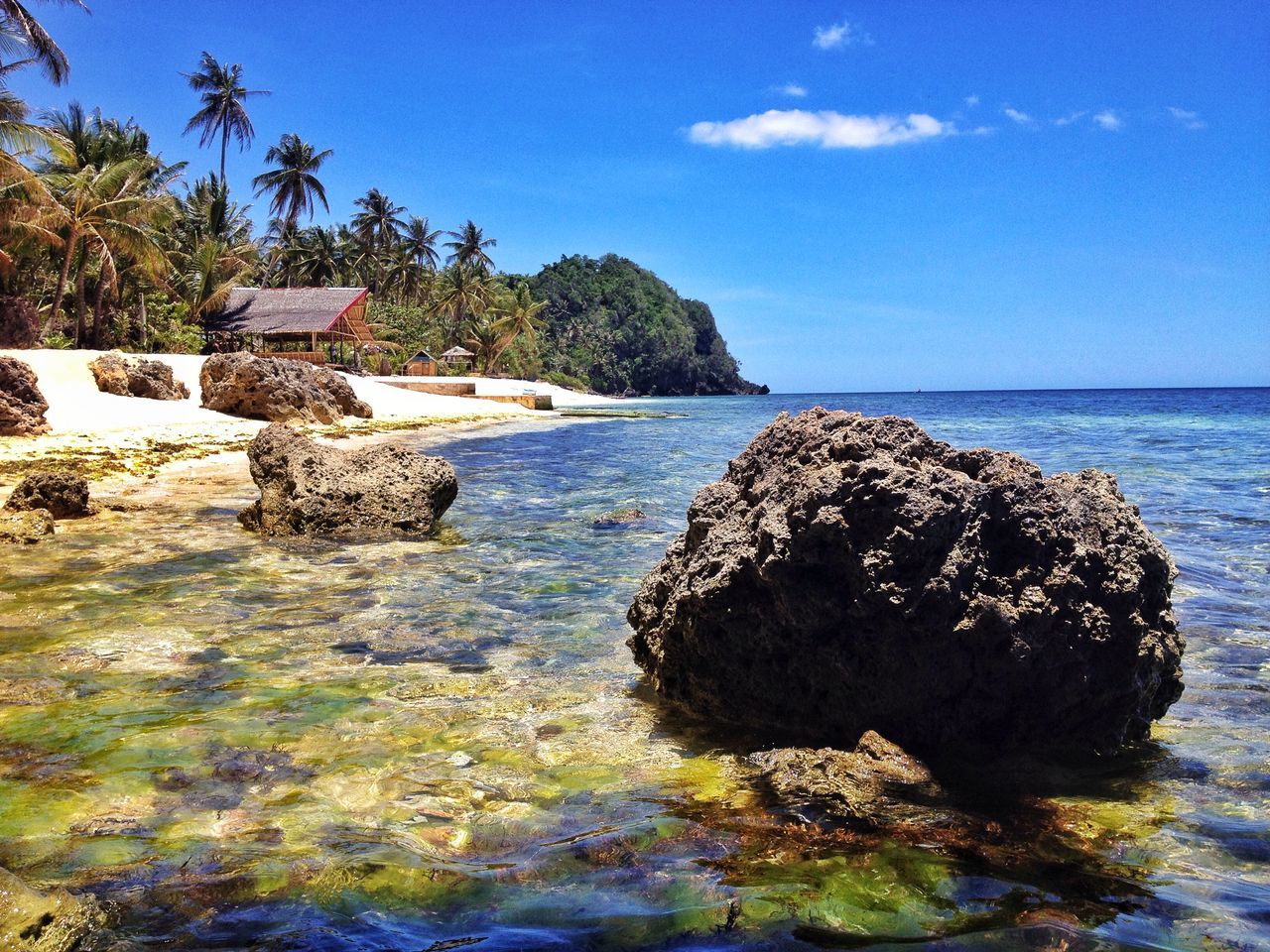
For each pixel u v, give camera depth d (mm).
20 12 30719
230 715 4977
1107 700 4633
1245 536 10789
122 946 2752
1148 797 4020
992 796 4035
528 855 3438
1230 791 4074
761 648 4922
